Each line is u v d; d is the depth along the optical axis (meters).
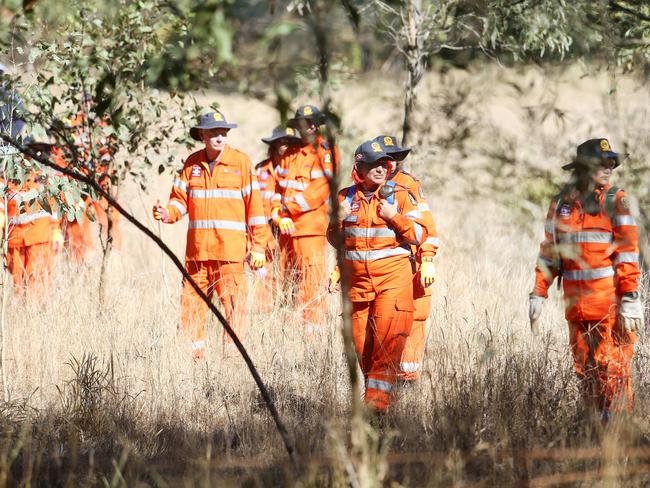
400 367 16.80
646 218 14.65
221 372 18.06
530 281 22.44
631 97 13.90
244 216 21.34
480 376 14.84
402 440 14.01
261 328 20.41
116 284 24.31
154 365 18.28
